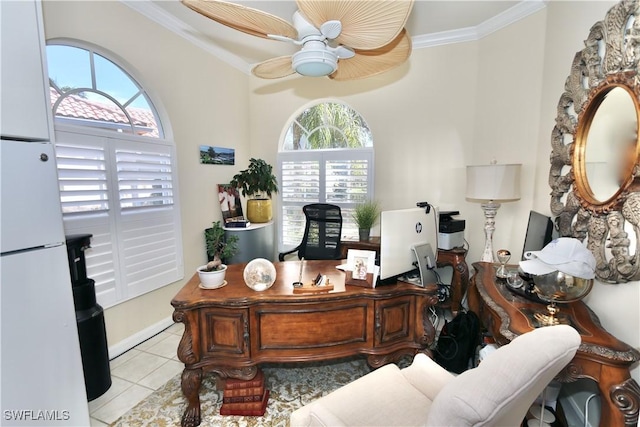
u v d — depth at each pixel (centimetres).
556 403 184
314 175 398
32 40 132
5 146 123
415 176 347
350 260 191
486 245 276
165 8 267
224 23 169
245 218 404
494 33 288
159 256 286
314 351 179
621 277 144
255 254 359
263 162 385
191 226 323
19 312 129
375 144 361
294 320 175
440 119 330
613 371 120
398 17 147
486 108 300
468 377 85
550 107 233
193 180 323
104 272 237
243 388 185
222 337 173
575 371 126
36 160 133
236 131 388
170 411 190
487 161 302
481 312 207
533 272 142
